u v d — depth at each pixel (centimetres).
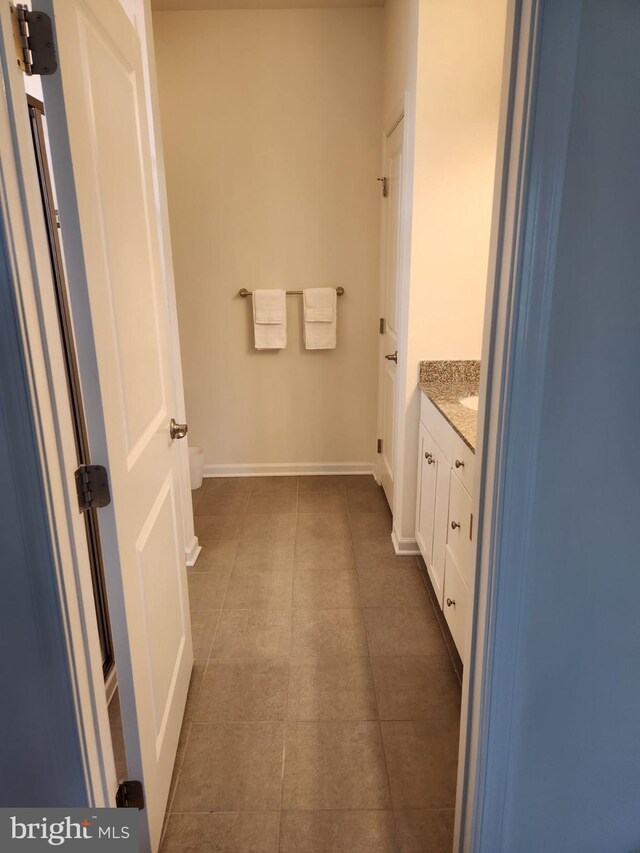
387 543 294
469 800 121
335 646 217
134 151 140
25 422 91
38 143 152
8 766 109
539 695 110
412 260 246
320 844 144
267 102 327
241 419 378
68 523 101
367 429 380
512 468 95
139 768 129
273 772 165
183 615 187
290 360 368
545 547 100
